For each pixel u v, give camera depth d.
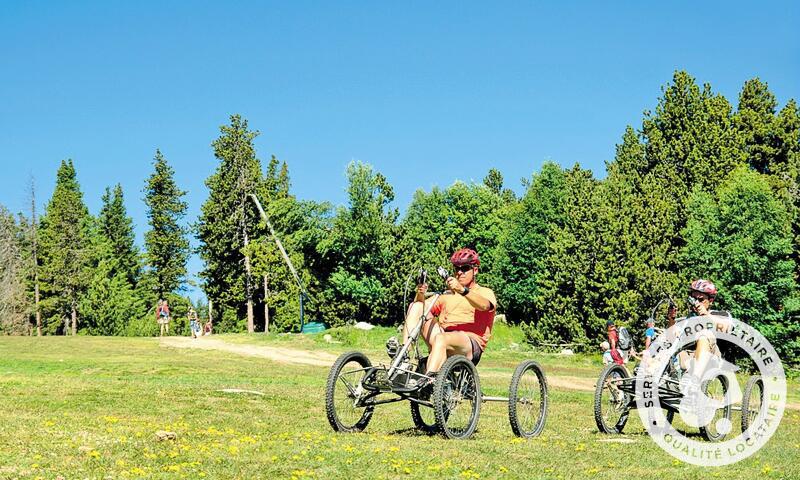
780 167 64.44
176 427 9.82
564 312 54.41
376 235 72.38
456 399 9.58
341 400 9.79
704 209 54.66
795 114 66.69
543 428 11.17
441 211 79.88
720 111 63.91
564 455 8.81
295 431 10.23
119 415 11.48
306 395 16.45
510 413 10.26
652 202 56.03
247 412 12.72
